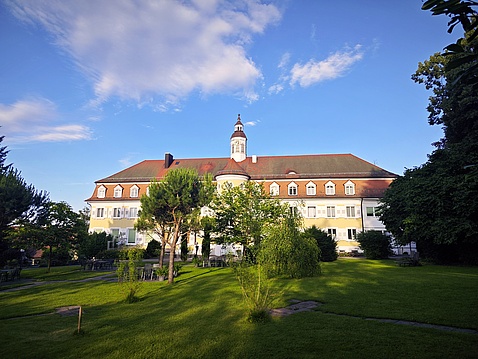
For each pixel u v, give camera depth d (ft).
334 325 28.71
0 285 69.46
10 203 83.05
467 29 10.59
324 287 48.11
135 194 163.12
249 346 24.14
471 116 84.48
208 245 105.60
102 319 34.88
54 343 26.76
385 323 29.01
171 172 68.39
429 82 117.08
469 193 70.13
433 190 78.95
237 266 40.04
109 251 128.77
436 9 10.22
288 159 170.71
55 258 131.95
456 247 86.02
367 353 21.94
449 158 83.10
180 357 22.68
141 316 35.88
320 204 151.94
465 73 11.05
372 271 67.97
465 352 21.57
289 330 27.71
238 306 38.37
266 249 60.75
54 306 43.42
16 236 91.97
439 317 29.81
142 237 157.58
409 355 21.36
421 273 62.75
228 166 140.56
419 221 81.20
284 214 82.33
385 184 152.15
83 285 64.34
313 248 61.36
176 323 31.94
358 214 149.48
